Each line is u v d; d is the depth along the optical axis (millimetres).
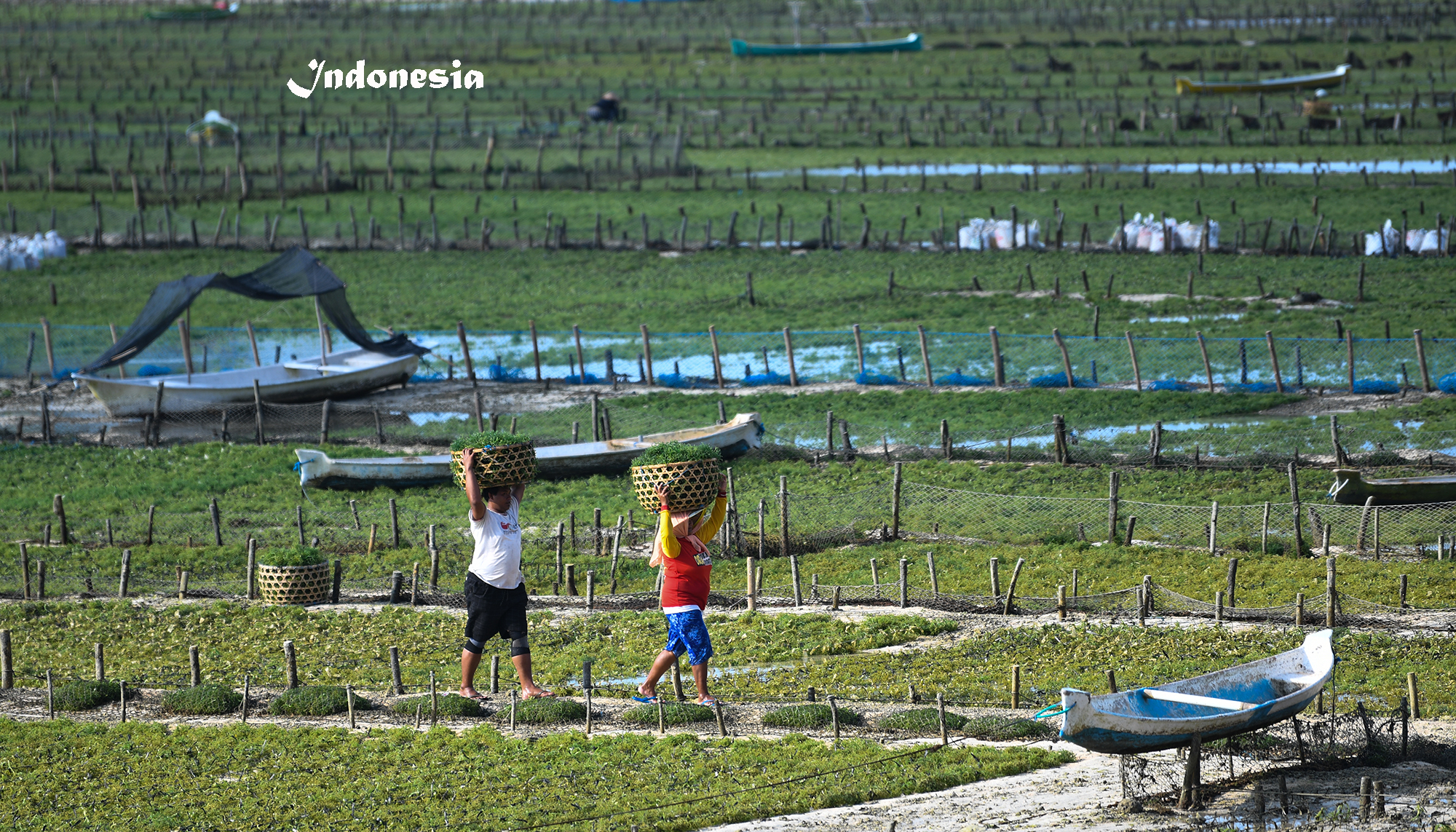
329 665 98562
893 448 161000
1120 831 60969
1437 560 115188
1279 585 109812
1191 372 189125
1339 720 74000
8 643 91625
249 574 117062
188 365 187750
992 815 64125
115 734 79625
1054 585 113438
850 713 80188
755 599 110938
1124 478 144375
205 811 68062
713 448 76375
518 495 79375
